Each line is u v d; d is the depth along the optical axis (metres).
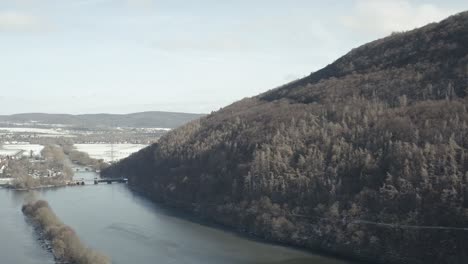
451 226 186.00
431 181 198.75
